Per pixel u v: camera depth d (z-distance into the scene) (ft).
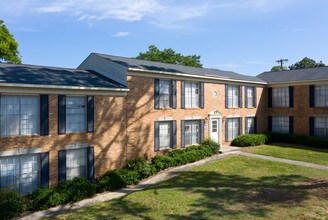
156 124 68.59
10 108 45.27
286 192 44.42
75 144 52.49
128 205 41.73
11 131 45.27
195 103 80.84
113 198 47.37
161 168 63.67
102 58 67.87
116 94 59.41
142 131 65.26
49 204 43.68
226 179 55.67
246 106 97.55
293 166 65.77
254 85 100.32
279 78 106.42
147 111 66.44
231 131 92.99
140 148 64.85
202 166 66.69
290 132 98.73
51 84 48.55
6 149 44.24
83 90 53.26
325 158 74.13
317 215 35.12
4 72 49.88
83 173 54.49
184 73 74.79
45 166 48.32
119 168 59.93
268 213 35.83
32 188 47.52
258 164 68.13
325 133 91.20
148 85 66.74
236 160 72.13
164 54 175.11
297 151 83.35
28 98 47.29
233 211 36.73
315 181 52.70
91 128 54.90
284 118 101.65
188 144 78.64
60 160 50.29
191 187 49.42
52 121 49.37
